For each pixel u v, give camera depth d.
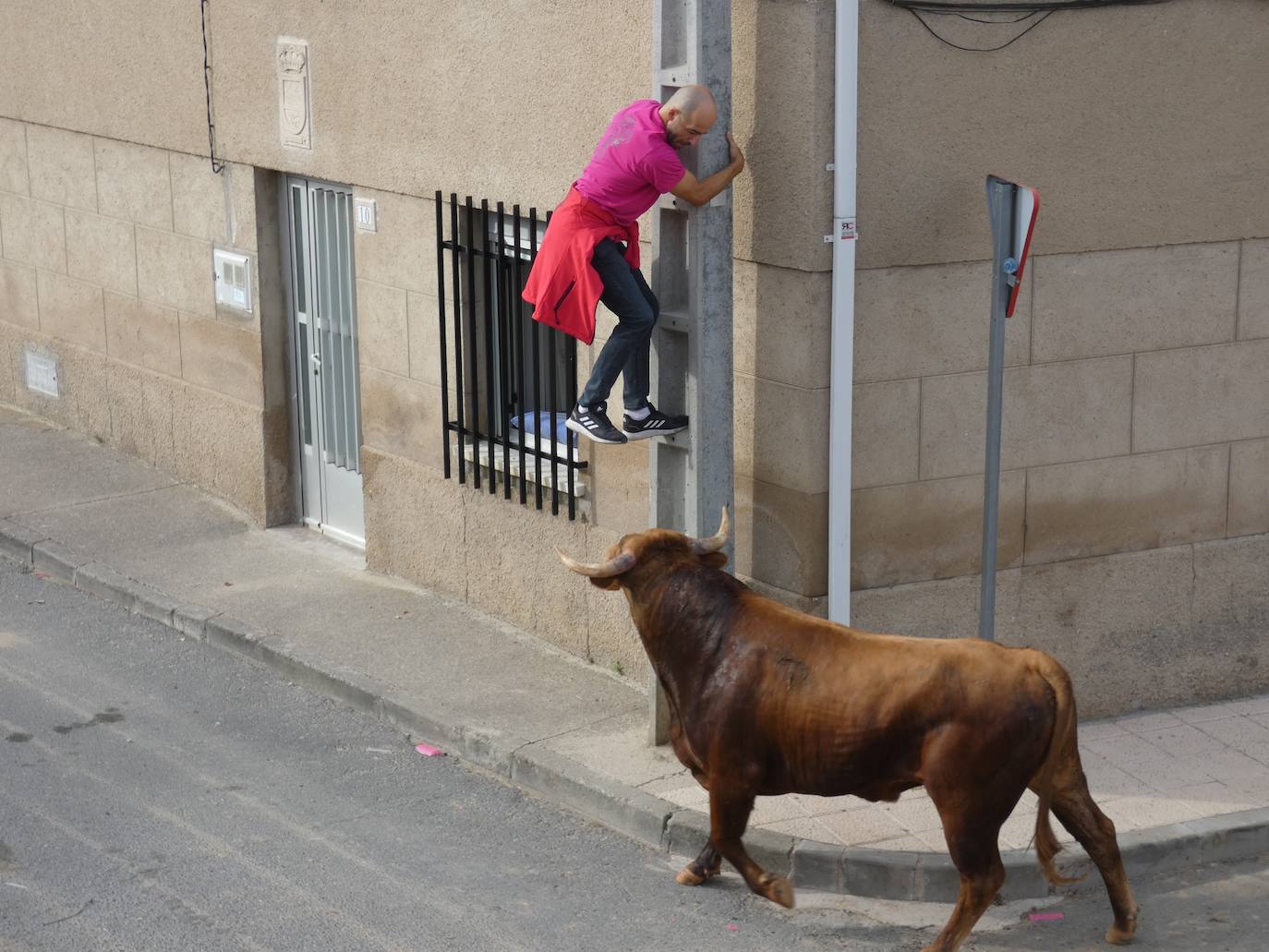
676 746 7.49
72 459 14.61
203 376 13.47
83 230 14.58
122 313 14.32
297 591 11.60
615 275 8.27
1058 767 6.94
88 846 8.12
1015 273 7.75
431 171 10.79
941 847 7.73
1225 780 8.49
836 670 6.89
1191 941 7.26
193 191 13.12
